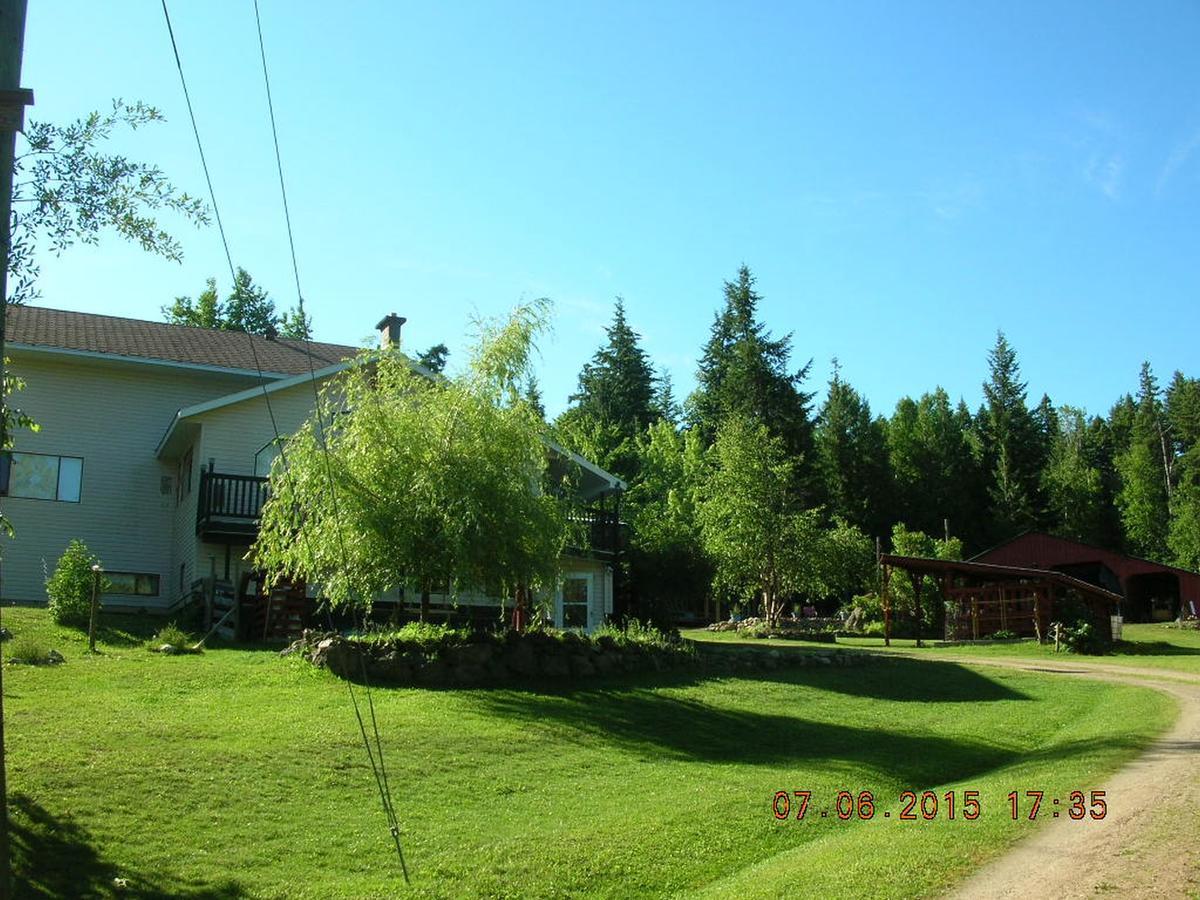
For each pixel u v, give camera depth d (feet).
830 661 68.74
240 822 28.30
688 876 26.86
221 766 32.60
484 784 34.04
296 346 98.78
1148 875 24.80
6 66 20.44
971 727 51.26
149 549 84.07
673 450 180.75
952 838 28.81
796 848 29.58
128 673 46.93
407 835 28.45
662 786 35.53
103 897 22.97
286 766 33.40
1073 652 100.07
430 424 54.90
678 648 61.36
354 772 33.63
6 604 72.95
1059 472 249.75
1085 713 57.62
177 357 85.30
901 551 153.79
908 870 25.75
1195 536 192.75
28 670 45.98
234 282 33.30
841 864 26.55
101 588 61.31
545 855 27.25
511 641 53.36
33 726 35.35
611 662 56.59
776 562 129.59
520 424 56.24
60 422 82.84
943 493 226.79
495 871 26.02
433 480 52.65
